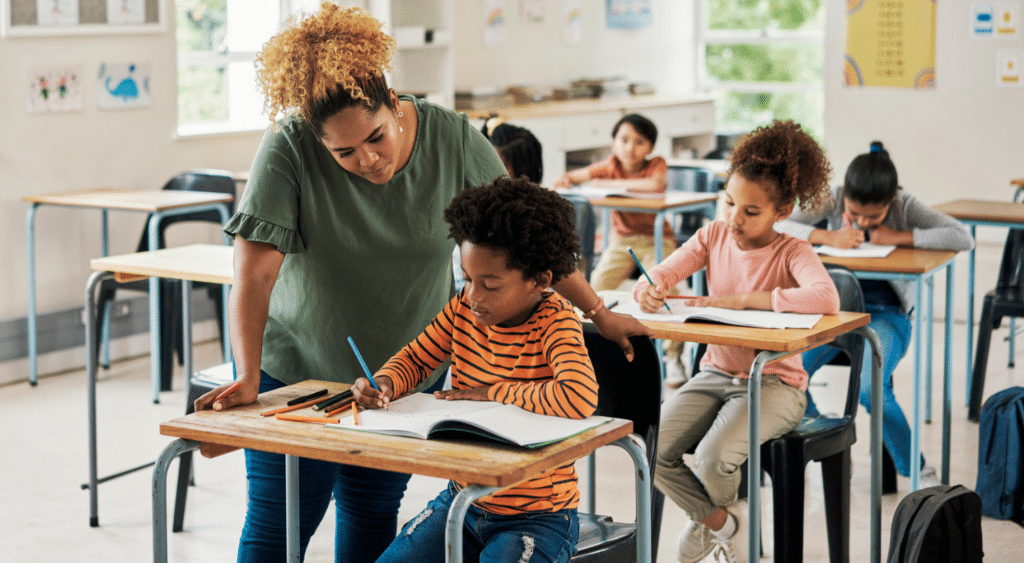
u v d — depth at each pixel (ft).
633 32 24.29
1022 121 16.52
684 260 7.99
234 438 4.38
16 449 11.01
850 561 8.14
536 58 22.33
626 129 15.03
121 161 15.16
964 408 12.39
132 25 15.01
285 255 5.56
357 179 5.44
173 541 8.71
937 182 17.28
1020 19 16.26
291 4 18.04
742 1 24.54
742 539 7.45
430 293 5.97
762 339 6.47
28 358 14.05
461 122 5.77
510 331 5.02
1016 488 9.02
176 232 15.79
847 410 7.56
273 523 5.63
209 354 15.30
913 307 9.98
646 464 4.65
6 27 13.50
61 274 14.48
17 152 13.87
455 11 20.42
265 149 5.35
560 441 4.26
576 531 5.01
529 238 4.69
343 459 4.14
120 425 11.86
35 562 8.27
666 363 13.44
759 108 24.53
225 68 17.60
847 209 10.58
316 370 5.89
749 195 7.54
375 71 4.94
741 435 7.12
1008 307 11.57
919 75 17.11
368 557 6.13
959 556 6.42
